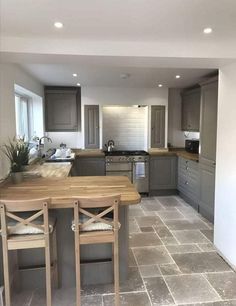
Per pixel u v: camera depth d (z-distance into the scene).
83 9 1.73
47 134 5.80
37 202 1.94
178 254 3.10
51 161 4.65
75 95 5.55
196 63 2.68
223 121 2.93
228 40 2.39
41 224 2.09
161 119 5.84
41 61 2.57
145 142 6.04
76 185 2.71
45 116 5.49
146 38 2.30
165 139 5.89
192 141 5.43
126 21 1.93
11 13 1.80
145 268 2.80
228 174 2.86
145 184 5.59
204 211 4.33
